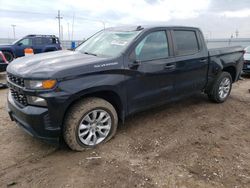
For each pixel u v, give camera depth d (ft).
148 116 15.47
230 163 10.41
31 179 9.15
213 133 13.37
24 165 10.03
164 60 13.55
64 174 9.47
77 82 10.32
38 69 10.18
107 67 11.22
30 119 9.99
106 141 11.92
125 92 12.03
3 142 11.85
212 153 11.18
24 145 11.62
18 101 10.95
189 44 15.31
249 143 12.35
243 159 10.78
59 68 10.13
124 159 10.53
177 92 14.82
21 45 45.62
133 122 14.48
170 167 9.99
